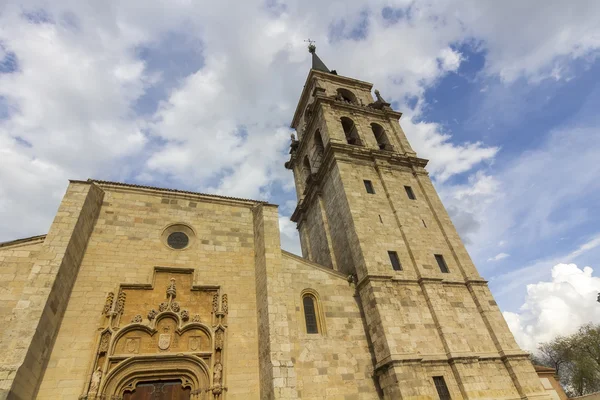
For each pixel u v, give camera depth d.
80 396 14.69
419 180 31.39
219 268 21.00
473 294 24.16
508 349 21.64
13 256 16.98
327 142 32.12
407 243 25.69
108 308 17.20
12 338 13.37
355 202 26.95
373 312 21.12
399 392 17.75
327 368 19.22
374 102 39.94
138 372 16.16
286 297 19.50
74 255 17.53
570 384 53.06
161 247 20.56
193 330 18.14
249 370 17.83
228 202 24.17
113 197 21.42
